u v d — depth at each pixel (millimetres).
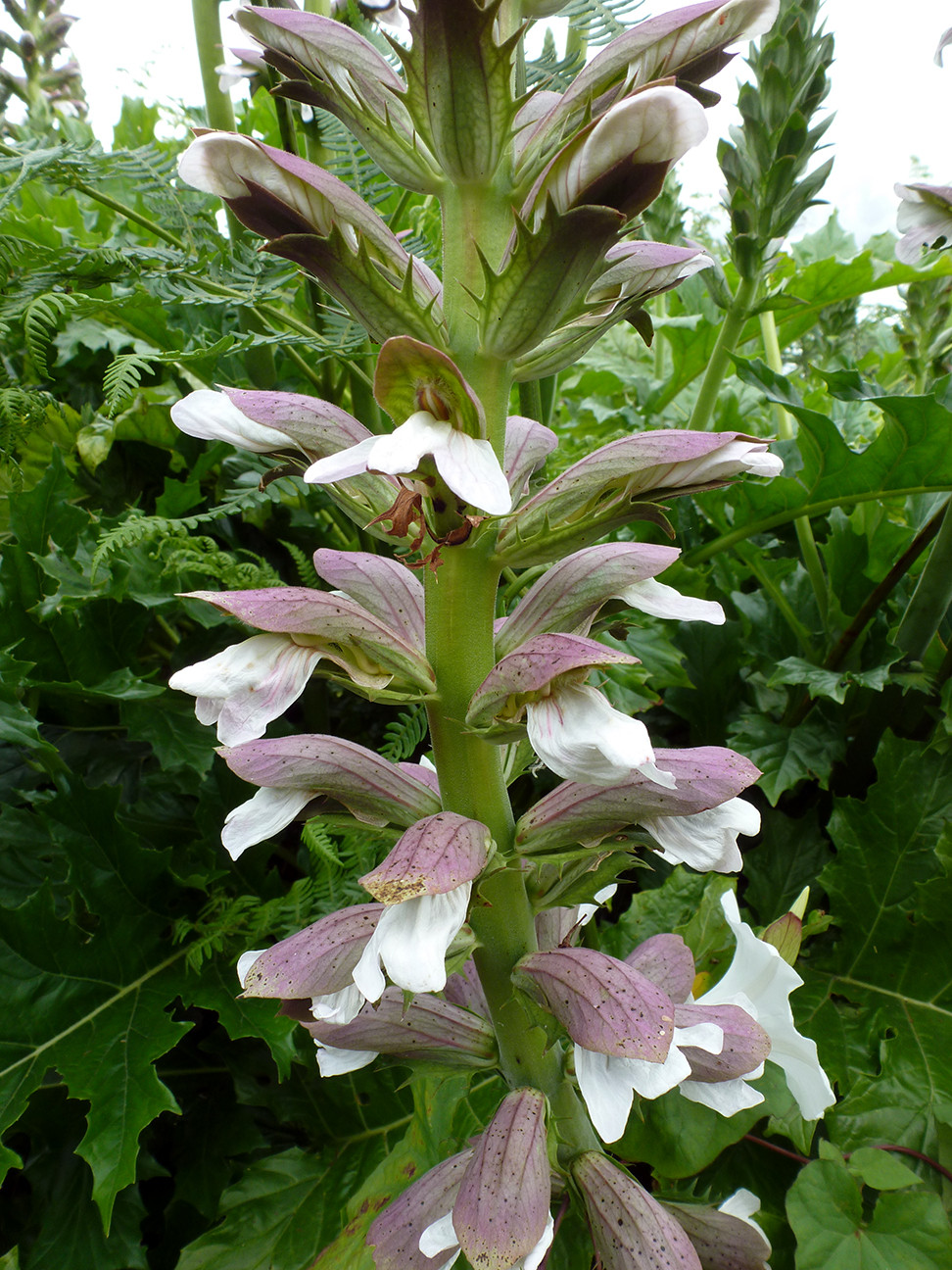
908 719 366
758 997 229
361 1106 307
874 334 759
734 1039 211
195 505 376
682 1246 197
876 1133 282
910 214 330
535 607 197
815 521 452
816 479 358
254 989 193
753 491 367
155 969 301
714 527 436
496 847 203
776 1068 270
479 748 199
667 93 153
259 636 185
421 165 188
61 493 334
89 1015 285
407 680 194
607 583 190
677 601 193
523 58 273
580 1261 220
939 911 317
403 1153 261
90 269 318
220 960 305
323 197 180
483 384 187
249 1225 283
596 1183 206
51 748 297
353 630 186
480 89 168
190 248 323
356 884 306
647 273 199
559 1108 217
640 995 184
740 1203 231
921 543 341
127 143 477
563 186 166
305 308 411
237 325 414
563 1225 224
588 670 181
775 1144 294
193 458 408
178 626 408
